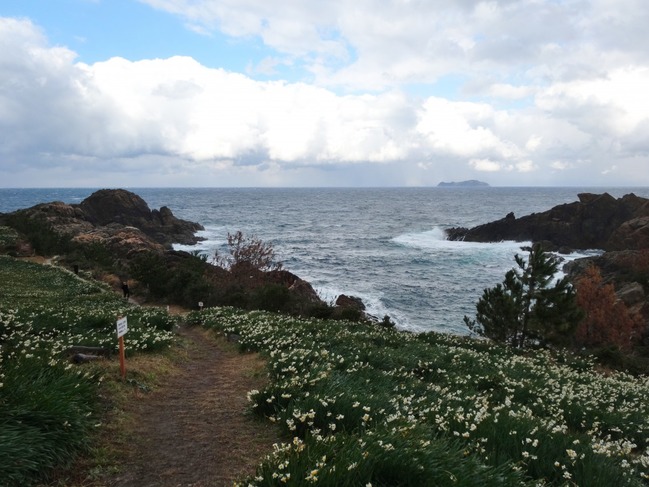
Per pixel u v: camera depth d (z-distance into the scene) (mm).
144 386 10016
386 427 6184
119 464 6348
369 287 57281
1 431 5484
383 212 198500
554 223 96750
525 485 5148
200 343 18250
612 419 9773
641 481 6020
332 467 4633
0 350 8438
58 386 7117
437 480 4887
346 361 12109
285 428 7512
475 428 6750
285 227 134125
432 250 89688
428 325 42250
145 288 43906
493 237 102312
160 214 113938
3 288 29875
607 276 57781
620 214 94062
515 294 25859
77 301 27234
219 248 92688
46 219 80750
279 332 16656
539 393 11453
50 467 5723
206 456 6773
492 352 21000
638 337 36969
